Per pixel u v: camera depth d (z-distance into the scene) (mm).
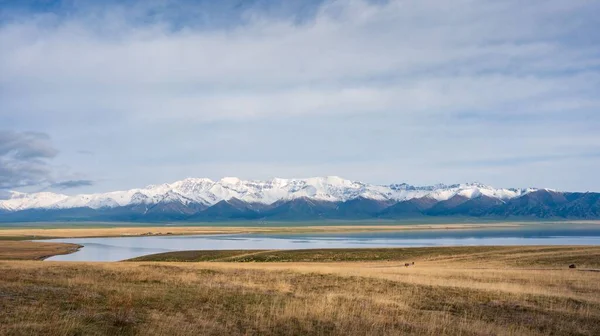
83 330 16625
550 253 75750
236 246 155375
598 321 24500
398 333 19266
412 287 32438
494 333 20641
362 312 22922
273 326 19500
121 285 28062
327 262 84062
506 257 73688
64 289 24719
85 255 117188
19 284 25328
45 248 138875
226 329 18484
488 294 30531
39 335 15688
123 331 17047
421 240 188875
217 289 28234
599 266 58875
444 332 19938
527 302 28625
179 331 17438
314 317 21375
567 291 34812
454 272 46281
